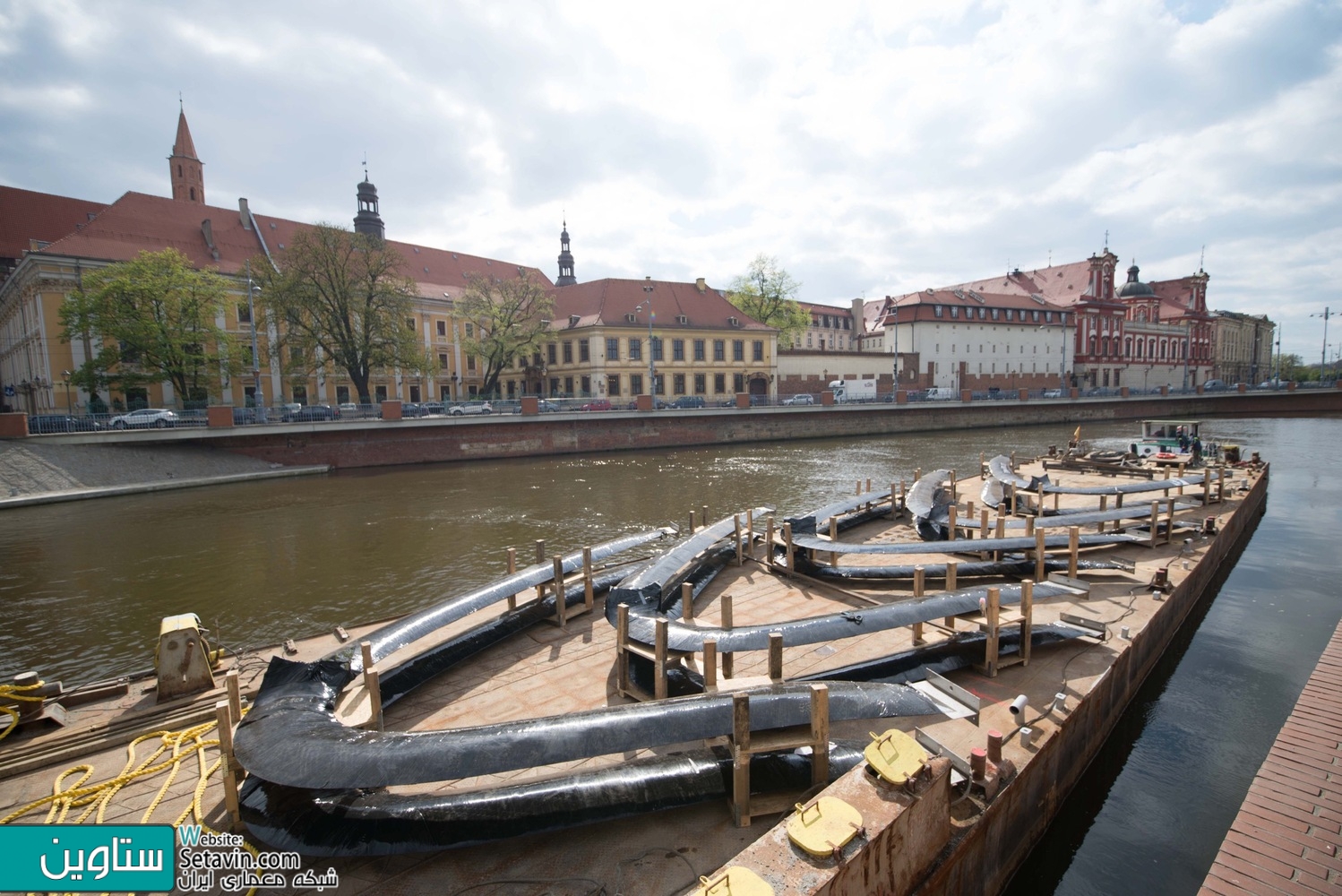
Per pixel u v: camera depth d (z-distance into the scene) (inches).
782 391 2487.7
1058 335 3198.8
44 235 1995.6
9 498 959.6
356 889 173.3
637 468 1353.3
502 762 182.5
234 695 211.9
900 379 2780.5
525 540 735.1
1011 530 532.1
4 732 250.2
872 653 317.4
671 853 181.8
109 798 216.4
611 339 2194.9
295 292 1508.4
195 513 911.7
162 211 1856.5
